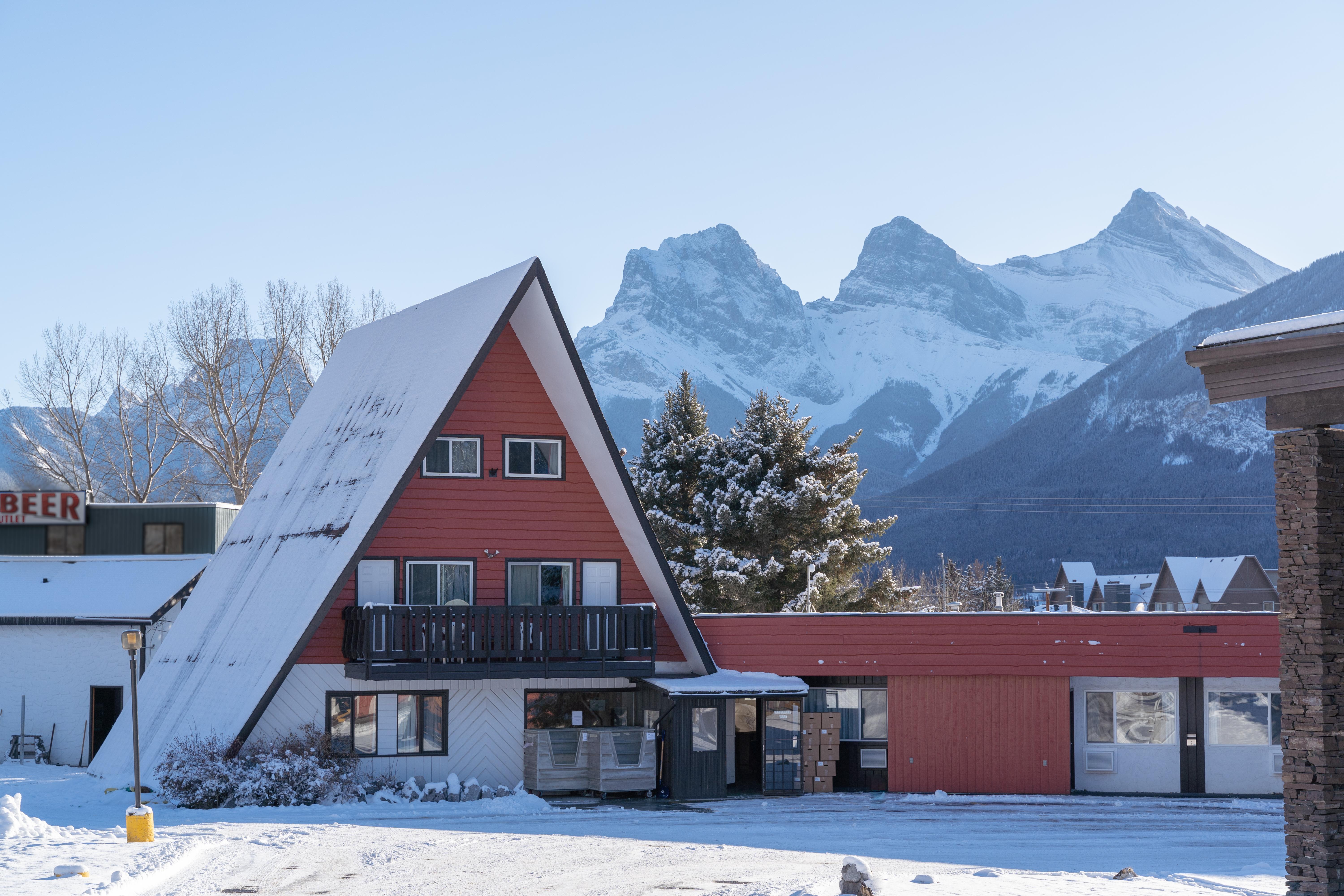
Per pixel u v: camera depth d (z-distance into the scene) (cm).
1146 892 1603
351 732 2722
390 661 2634
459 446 2883
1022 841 2225
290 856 1841
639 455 6078
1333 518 1266
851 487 5469
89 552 4403
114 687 3831
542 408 2959
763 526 5238
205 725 2734
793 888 1561
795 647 3009
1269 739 2986
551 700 2906
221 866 1739
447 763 2784
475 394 2905
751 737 3153
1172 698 3023
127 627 3859
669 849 1988
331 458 3148
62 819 2262
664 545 5497
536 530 2920
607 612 2844
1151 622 2967
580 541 2955
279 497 3331
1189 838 2286
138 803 1902
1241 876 1814
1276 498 1297
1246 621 2953
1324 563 1256
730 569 5169
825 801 2795
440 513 2845
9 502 4394
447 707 2798
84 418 6400
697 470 5709
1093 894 1570
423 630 2677
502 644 2745
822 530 5359
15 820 1855
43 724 3828
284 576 2883
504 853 1909
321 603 2606
